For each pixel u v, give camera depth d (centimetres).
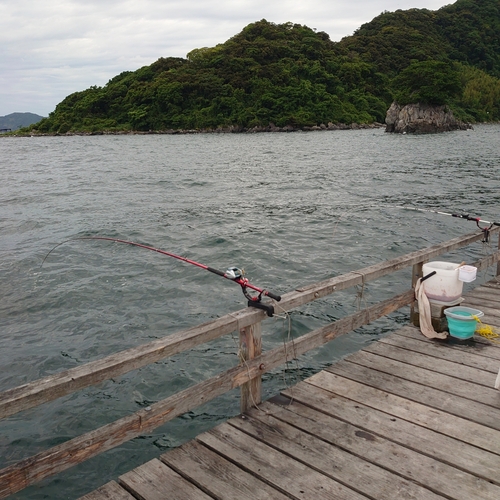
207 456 297
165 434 421
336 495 262
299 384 381
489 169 2584
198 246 1068
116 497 266
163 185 2114
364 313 427
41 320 679
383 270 441
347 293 755
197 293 765
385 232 1170
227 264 927
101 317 682
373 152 3975
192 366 539
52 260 953
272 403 355
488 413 336
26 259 962
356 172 2544
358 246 1049
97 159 3756
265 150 4478
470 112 11406
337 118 9762
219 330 312
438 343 453
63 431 438
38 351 589
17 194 1875
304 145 5153
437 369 402
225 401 465
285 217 1384
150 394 491
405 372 397
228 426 327
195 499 262
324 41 12569
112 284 810
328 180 2225
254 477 278
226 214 1438
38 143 6869
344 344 580
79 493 362
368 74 11338
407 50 13088
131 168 2942
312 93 9894
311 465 286
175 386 503
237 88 9981
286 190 1928
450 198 1666
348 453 296
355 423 327
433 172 2481
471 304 559
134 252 1002
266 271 882
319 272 876
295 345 364
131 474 283
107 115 10300
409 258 473
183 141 6594
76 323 665
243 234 1177
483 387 371
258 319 337
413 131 7544
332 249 1030
